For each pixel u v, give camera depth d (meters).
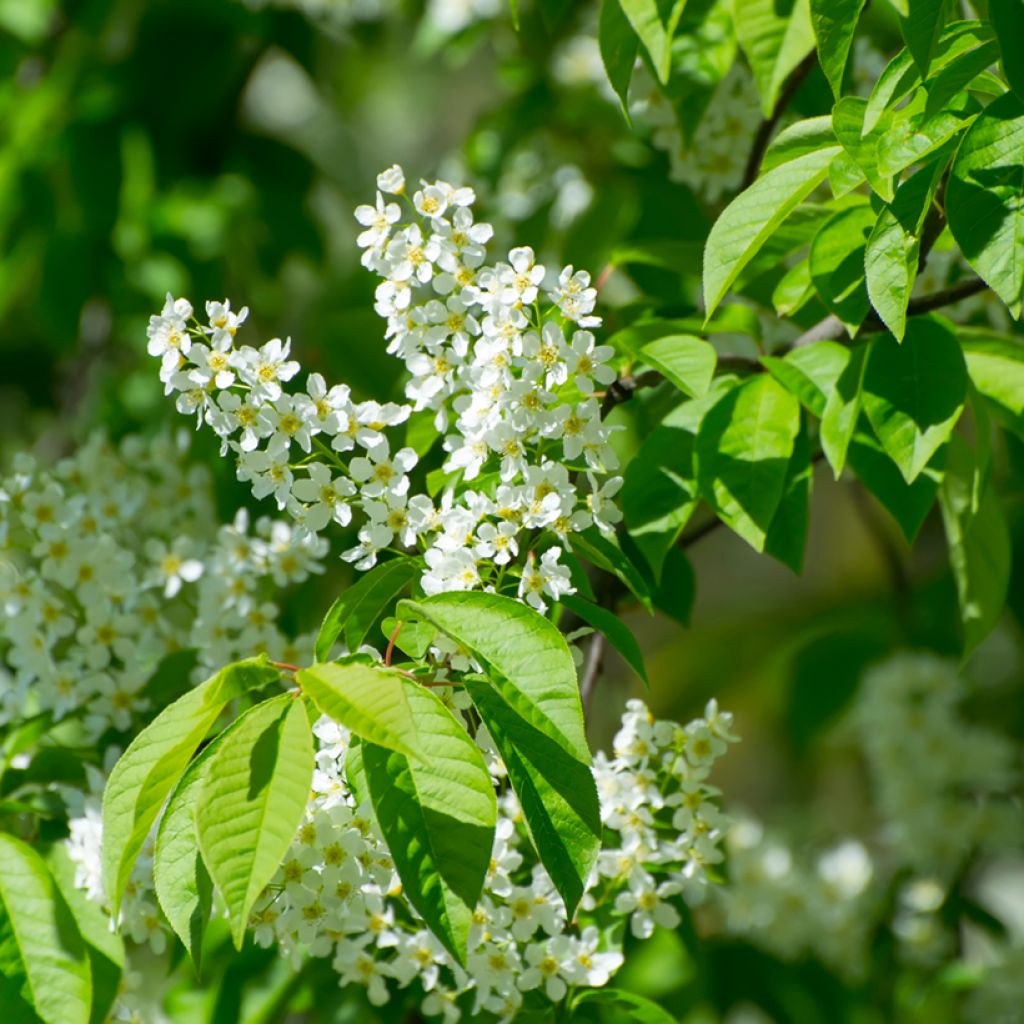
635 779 2.00
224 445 1.94
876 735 2.63
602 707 2.63
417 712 1.90
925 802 2.56
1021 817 2.56
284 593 2.20
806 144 1.98
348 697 1.87
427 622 1.91
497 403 1.94
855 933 2.46
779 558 2.03
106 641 2.09
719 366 2.06
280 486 1.94
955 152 1.93
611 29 2.06
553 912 1.97
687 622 2.11
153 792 1.89
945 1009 2.63
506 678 1.90
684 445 2.04
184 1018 2.12
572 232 2.60
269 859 1.87
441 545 1.94
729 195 2.40
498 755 1.93
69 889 2.03
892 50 2.33
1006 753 2.58
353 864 1.92
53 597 2.09
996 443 2.62
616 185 2.61
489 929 1.97
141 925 2.02
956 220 1.92
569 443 1.94
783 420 2.02
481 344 1.94
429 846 1.89
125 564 2.09
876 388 2.00
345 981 1.99
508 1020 1.98
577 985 2.01
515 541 1.95
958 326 2.11
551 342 1.94
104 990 2.01
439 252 1.95
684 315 2.11
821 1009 2.35
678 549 2.12
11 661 2.09
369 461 1.95
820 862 2.57
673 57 2.14
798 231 2.06
